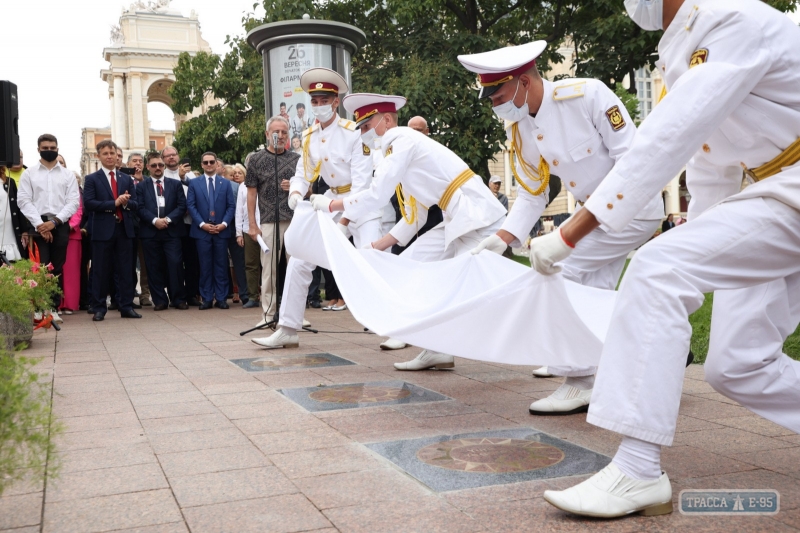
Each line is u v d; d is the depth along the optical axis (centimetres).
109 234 932
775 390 254
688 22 245
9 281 630
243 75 2403
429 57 1611
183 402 427
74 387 476
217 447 330
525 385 474
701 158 277
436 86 1519
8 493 271
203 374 520
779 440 329
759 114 240
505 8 1722
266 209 857
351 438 341
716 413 385
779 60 234
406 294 451
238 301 1195
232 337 734
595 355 346
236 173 1177
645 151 238
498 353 365
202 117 2525
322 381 490
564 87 382
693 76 235
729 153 256
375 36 1773
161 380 498
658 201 406
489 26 1741
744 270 243
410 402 420
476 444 328
